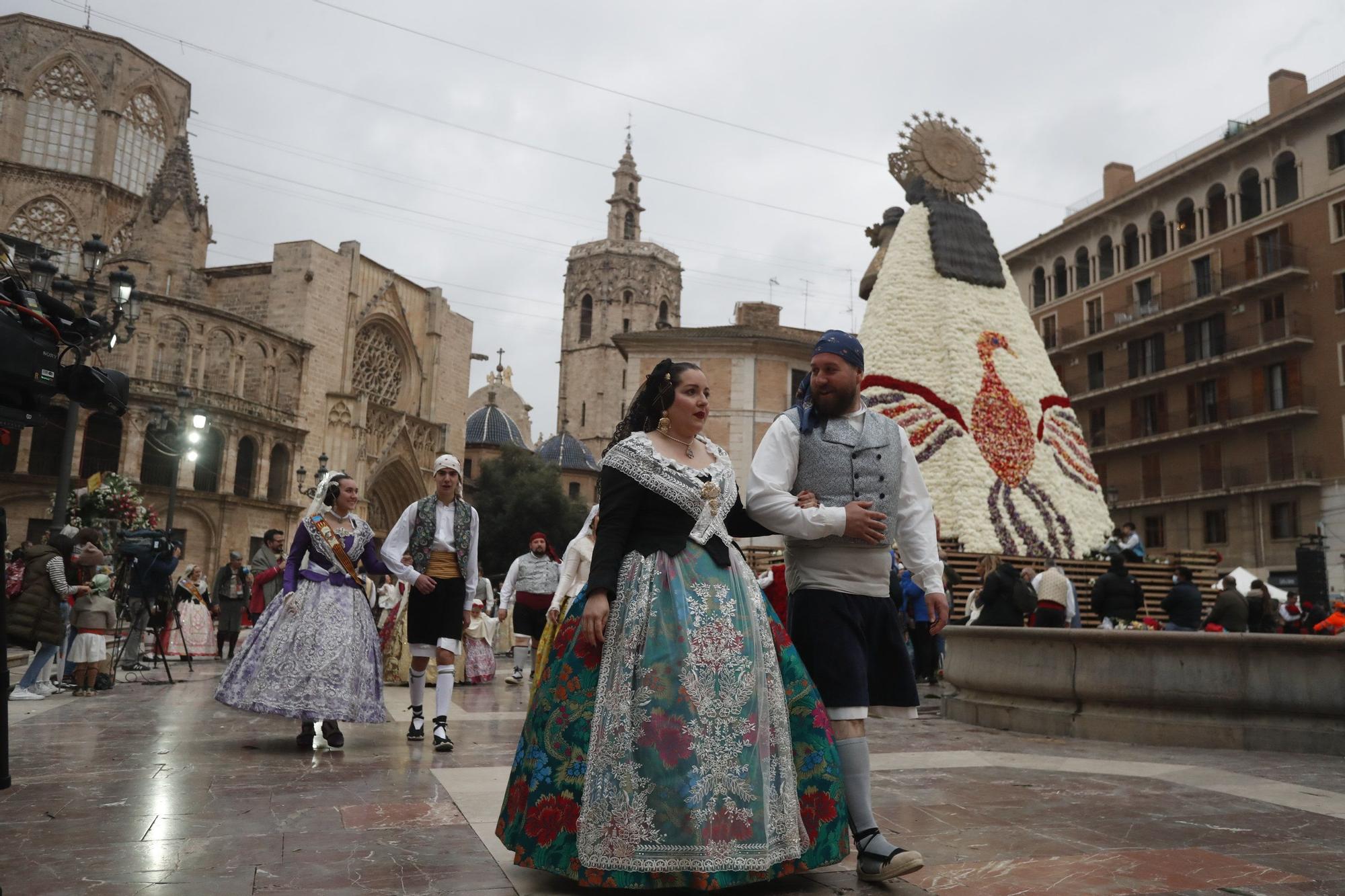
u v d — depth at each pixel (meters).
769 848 2.94
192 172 47.03
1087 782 5.12
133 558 13.60
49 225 48.81
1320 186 35.25
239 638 19.45
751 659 3.14
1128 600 10.63
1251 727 6.79
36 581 9.70
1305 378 35.56
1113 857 3.46
